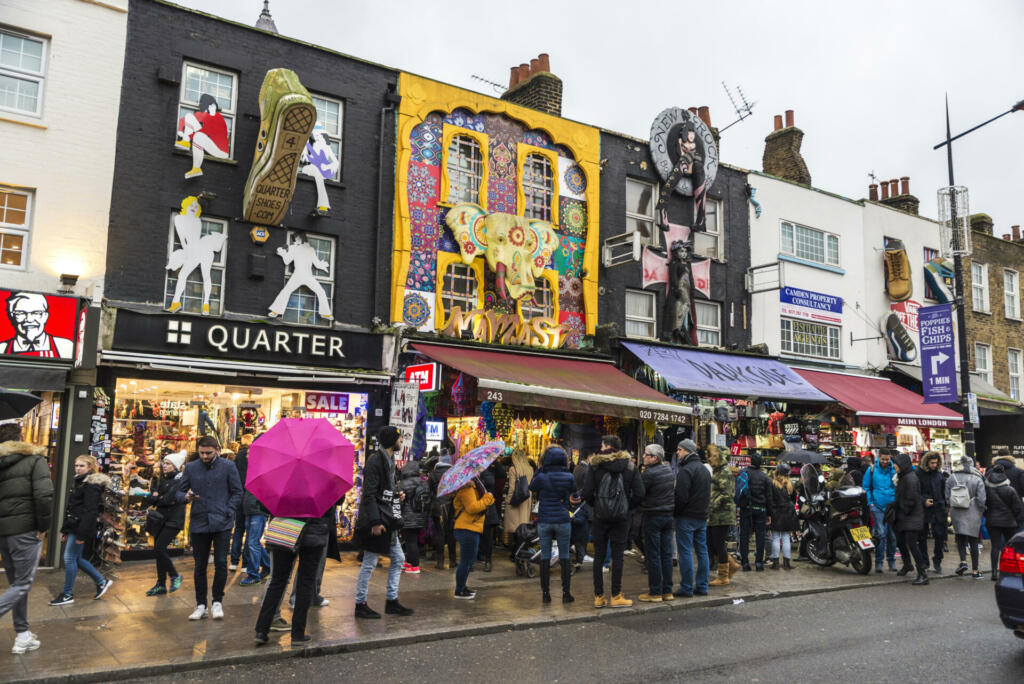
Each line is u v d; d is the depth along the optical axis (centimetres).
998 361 2394
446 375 1321
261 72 1268
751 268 1808
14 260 1070
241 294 1220
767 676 574
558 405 1218
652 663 611
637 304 1673
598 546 823
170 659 587
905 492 1053
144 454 1109
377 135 1370
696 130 1759
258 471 625
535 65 1666
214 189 1212
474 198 1461
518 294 1432
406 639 671
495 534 1314
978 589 998
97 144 1128
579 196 1588
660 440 1527
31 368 991
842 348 2012
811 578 1048
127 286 1128
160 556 833
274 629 682
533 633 717
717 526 979
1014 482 1148
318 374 1202
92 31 1141
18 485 606
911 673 584
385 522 748
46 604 782
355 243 1327
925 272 2255
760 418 1672
